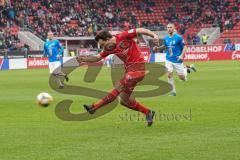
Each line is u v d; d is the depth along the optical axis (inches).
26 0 3503.9
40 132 666.2
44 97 780.0
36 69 2706.7
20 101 1087.6
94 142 585.6
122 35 682.2
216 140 581.3
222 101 996.6
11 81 1759.4
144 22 3774.6
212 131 644.7
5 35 3161.9
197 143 566.3
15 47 3112.7
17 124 744.3
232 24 3769.7
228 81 1553.9
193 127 678.5
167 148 543.5
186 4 3932.1
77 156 512.4
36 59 2881.4
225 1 3929.6
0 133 663.8
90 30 3454.7
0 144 585.3
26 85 1565.0
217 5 3914.9
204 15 3850.9
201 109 874.8
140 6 3868.1
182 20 3826.3
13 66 2785.4
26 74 2204.7
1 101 1090.7
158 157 502.0
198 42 3543.3
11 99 1133.1
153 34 673.0
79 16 3595.0
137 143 574.2
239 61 3031.5
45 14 3499.0
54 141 597.9
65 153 527.8
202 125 695.1
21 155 522.3
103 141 591.2
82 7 3666.3
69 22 3528.5
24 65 2829.7
